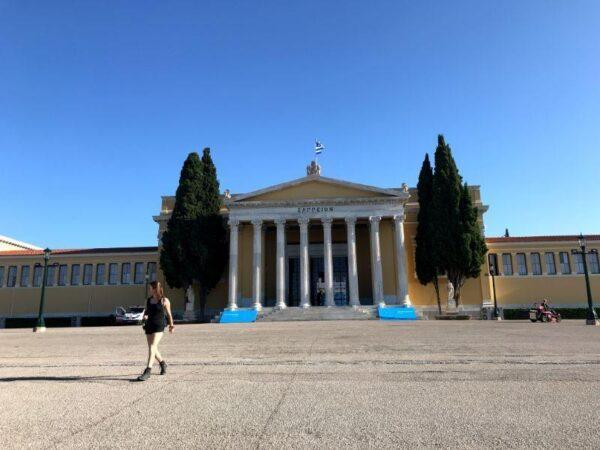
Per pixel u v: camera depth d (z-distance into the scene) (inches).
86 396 315.0
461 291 1815.9
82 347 673.6
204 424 245.3
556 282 1801.2
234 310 1721.2
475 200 1955.0
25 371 434.0
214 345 667.4
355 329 988.6
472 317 1721.2
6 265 2064.5
